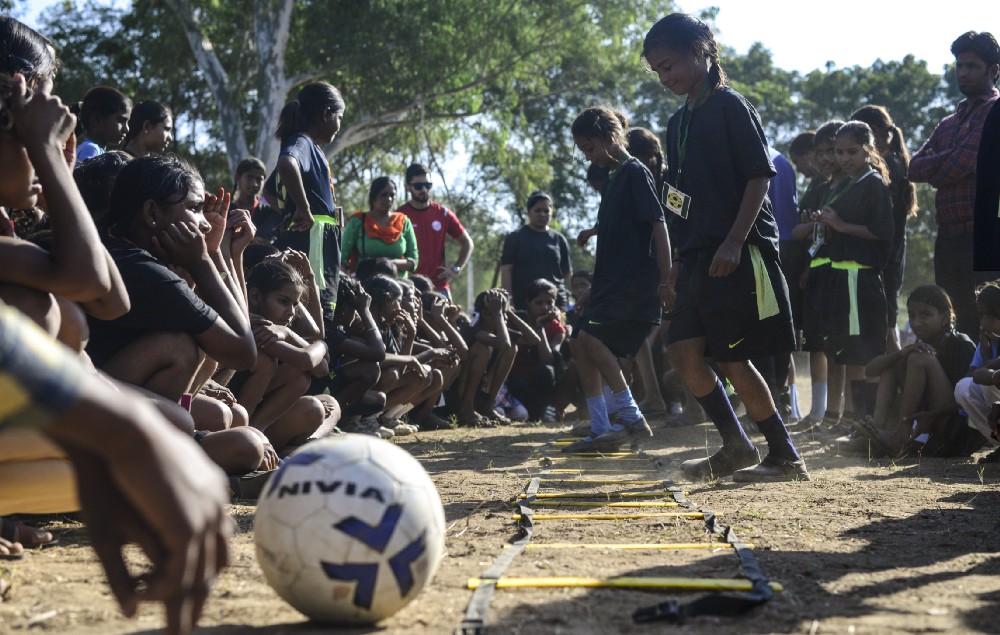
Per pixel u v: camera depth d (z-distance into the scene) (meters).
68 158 2.90
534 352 10.70
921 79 49.00
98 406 1.21
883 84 48.94
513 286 11.25
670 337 5.45
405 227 10.06
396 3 22.23
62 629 2.40
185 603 1.29
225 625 2.45
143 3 24.41
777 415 5.35
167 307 3.97
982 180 3.64
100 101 6.29
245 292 5.12
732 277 5.16
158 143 6.62
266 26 21.98
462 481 5.34
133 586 1.48
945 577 3.01
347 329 7.47
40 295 2.77
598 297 6.95
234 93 22.34
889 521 4.02
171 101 25.38
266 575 2.42
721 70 5.40
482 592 2.71
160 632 2.37
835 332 7.54
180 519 1.24
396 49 22.20
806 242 8.38
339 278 7.40
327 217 7.08
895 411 7.19
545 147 27.05
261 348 5.37
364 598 2.36
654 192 6.86
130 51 25.14
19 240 2.72
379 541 2.36
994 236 3.62
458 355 9.26
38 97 2.64
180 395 4.08
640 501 4.57
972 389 6.33
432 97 23.47
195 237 4.15
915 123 49.12
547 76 26.41
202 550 1.29
